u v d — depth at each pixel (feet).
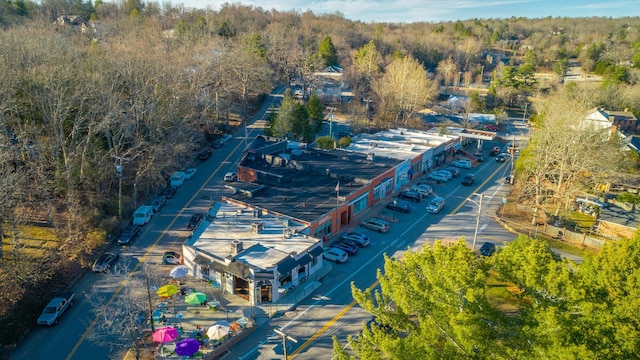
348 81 482.28
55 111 178.60
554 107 256.52
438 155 297.94
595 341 69.87
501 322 77.05
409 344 80.89
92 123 185.78
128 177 228.22
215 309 137.18
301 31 625.41
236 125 357.00
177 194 231.50
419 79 407.03
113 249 173.68
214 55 350.02
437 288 82.02
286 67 481.87
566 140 213.05
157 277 153.99
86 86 203.10
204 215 189.98
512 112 488.44
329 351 120.37
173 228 192.54
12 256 154.71
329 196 199.62
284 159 238.27
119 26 460.55
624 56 611.06
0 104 185.98
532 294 79.00
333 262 167.53
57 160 188.55
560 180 214.48
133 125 238.27
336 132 364.99
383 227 192.54
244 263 142.20
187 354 110.73
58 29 400.26
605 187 241.76
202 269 153.99
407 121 397.19
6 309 129.90
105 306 138.41
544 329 70.90
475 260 90.74
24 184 180.75
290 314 136.56
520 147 352.28
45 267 149.07
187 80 307.17
